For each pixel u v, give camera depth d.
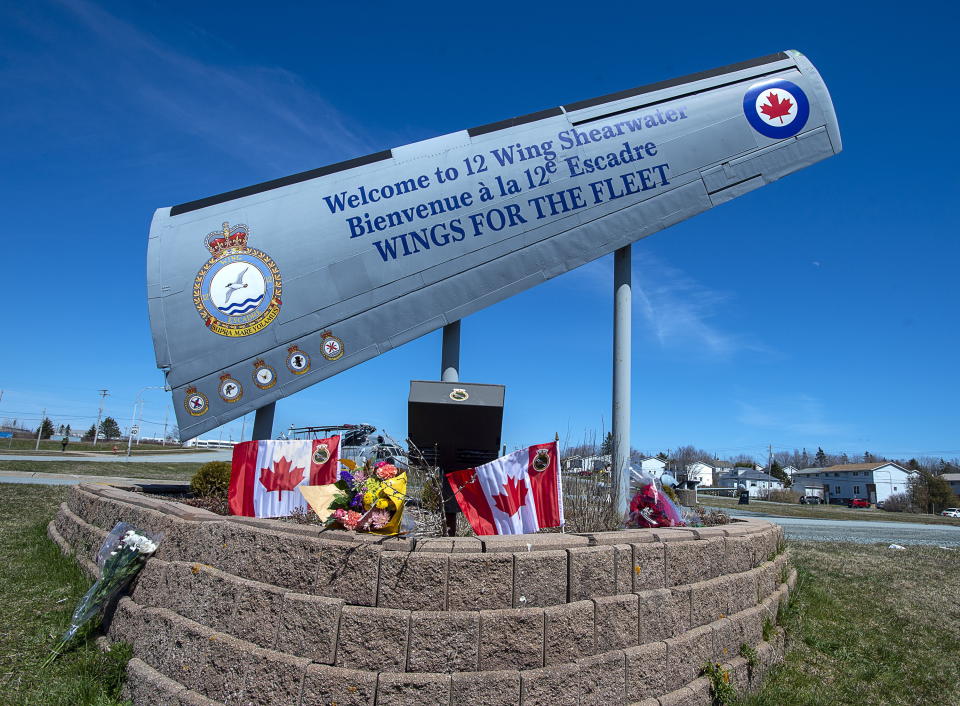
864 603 8.29
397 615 3.65
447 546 3.92
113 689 4.28
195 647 4.04
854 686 5.44
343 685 3.50
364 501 4.16
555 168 7.41
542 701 3.66
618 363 7.34
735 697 4.50
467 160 7.43
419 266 7.18
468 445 5.54
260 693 3.64
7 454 32.22
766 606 5.70
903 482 75.25
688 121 7.59
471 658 3.64
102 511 6.69
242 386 6.92
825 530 21.75
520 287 7.20
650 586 4.42
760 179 7.54
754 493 77.88
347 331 7.04
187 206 7.30
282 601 3.83
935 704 5.31
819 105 7.76
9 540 8.31
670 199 7.43
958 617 8.06
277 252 7.12
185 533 4.81
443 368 7.31
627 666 4.02
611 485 6.95
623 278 7.51
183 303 7.01
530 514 4.64
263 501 5.16
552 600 3.93
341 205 7.28
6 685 4.23
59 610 5.57
